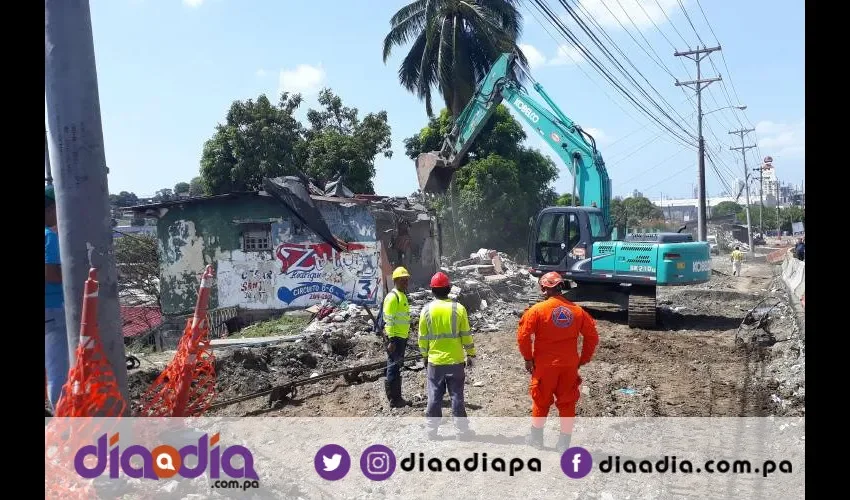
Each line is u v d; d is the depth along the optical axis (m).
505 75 18.48
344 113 35.56
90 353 4.97
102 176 5.28
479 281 21.58
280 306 17.98
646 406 8.64
